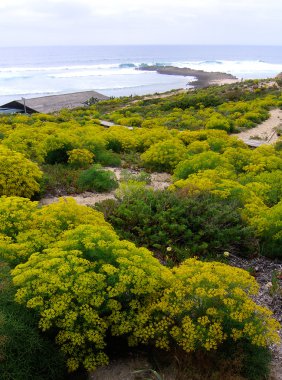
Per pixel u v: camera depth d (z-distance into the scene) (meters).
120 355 4.92
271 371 4.77
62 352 4.45
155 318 4.67
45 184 11.09
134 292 4.69
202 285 4.77
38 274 4.68
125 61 189.25
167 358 4.77
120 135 17.30
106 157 14.54
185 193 8.88
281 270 7.10
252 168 12.16
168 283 4.98
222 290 4.61
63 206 6.67
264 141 20.89
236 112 30.25
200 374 4.46
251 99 39.72
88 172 11.45
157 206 8.27
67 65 154.62
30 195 9.89
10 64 157.50
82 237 5.35
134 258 4.92
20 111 48.91
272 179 10.40
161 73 125.75
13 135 15.05
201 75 119.00
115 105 47.66
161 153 13.90
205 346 4.35
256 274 6.96
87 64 161.88
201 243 7.57
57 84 94.62
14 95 76.81
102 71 128.50
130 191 9.22
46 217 6.32
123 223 8.02
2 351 4.05
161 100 46.75
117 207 8.62
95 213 7.08
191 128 23.53
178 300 4.66
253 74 133.00
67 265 4.68
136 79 109.06
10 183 9.56
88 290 4.48
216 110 33.72
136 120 27.12
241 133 23.92
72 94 59.31
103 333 4.55
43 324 4.31
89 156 13.52
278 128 25.00
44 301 4.56
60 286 4.48
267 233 7.61
